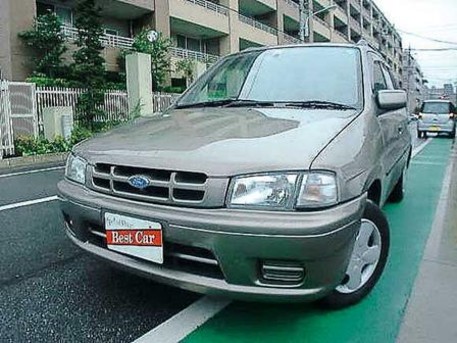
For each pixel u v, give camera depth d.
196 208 2.39
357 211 2.51
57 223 4.96
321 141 2.61
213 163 2.41
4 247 4.14
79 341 2.57
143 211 2.49
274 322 2.78
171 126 3.08
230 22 26.77
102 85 14.76
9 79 14.55
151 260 2.52
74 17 18.06
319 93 3.53
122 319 2.82
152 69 18.56
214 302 3.03
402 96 3.56
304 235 2.25
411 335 2.59
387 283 3.34
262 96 3.62
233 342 2.56
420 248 4.13
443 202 5.78
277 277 2.37
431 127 19.64
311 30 36.84
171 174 2.46
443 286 3.16
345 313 2.88
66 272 3.55
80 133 13.20
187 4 22.84
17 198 6.35
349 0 51.97
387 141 3.71
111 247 2.67
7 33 14.52
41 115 12.68
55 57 14.92
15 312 2.90
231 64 4.18
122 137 3.00
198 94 4.03
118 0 18.28
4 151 11.08
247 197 2.34
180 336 2.63
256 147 2.52
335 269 2.43
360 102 3.41
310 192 2.34
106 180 2.72
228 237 2.30
